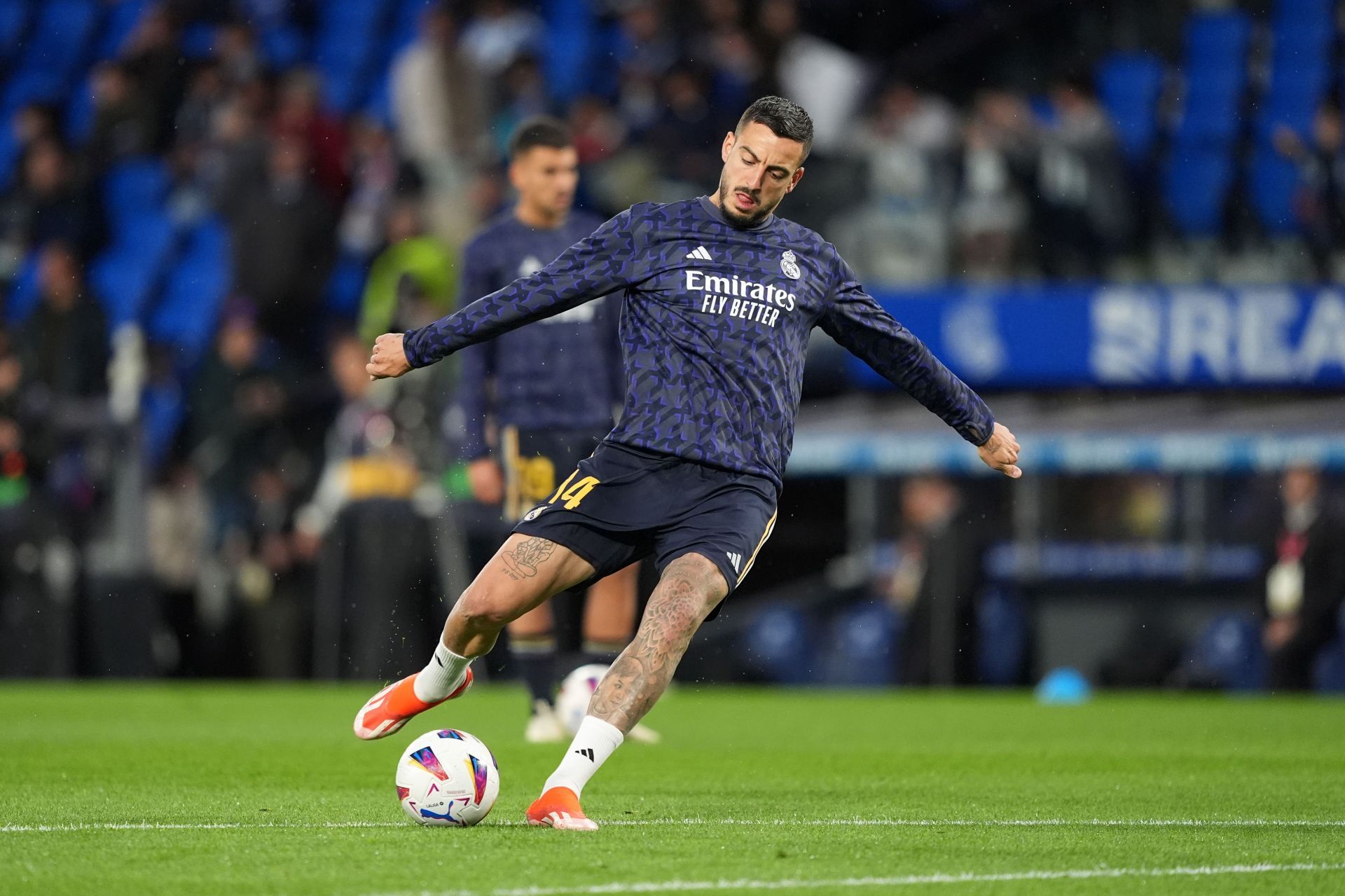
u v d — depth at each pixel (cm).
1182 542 5153
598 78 7162
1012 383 5172
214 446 5203
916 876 1308
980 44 6925
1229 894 1248
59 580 4894
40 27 7744
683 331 1639
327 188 6153
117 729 3167
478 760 1585
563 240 2836
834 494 5259
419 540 4522
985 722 3603
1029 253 5950
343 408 4859
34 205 6575
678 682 5222
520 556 1625
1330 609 4753
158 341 5838
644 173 6206
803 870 1325
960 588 4891
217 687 4728
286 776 2242
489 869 1306
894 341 1717
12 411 4931
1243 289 5116
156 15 7031
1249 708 4134
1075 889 1258
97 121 6825
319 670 4709
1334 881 1317
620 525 1617
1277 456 5094
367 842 1472
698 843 1484
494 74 6438
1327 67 6931
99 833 1559
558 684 4222
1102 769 2477
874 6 7081
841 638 5181
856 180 6044
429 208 6059
